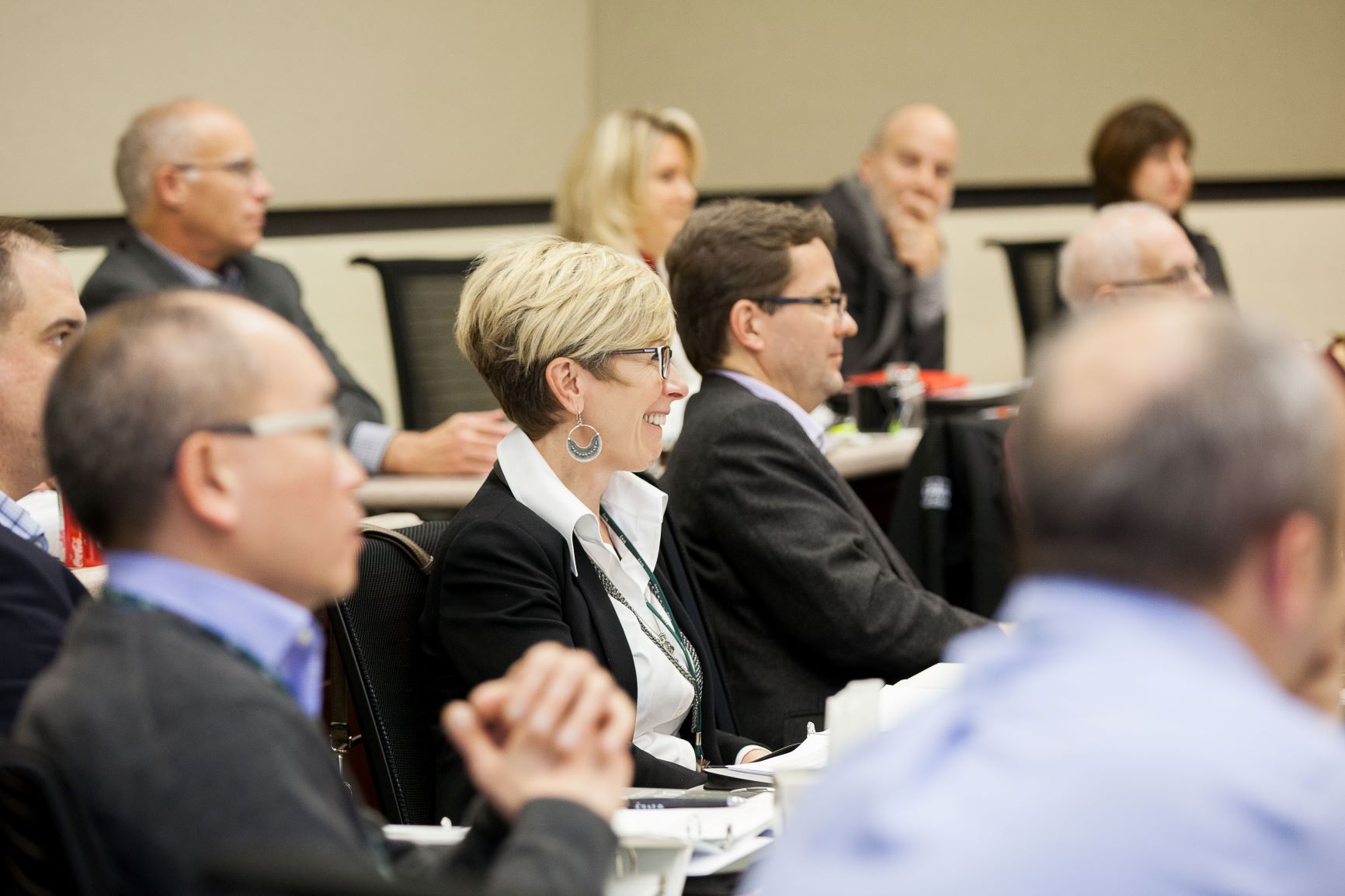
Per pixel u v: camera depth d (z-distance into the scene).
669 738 5.70
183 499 3.02
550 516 5.42
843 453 9.95
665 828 3.88
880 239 13.44
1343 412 2.27
